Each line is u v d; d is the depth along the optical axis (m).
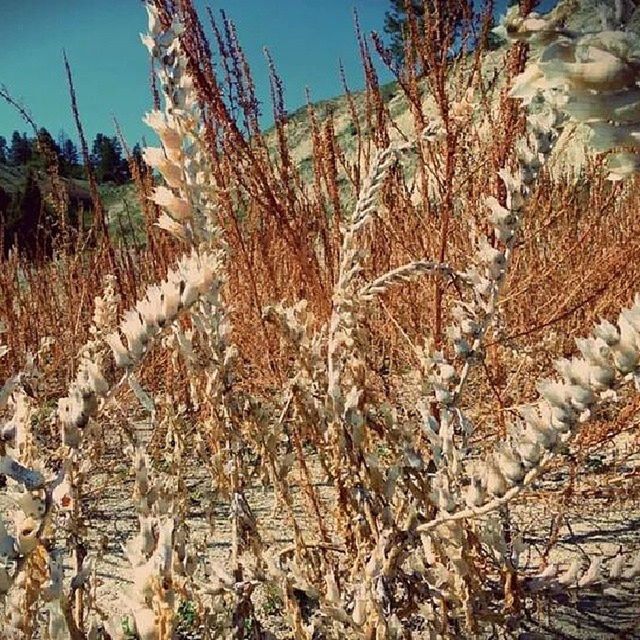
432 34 2.49
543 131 1.68
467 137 2.94
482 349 1.71
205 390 1.74
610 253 3.40
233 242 2.65
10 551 0.88
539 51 0.65
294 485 2.89
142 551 1.01
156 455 2.91
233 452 1.75
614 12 0.63
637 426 2.76
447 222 2.48
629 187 4.11
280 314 1.85
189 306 0.95
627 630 2.01
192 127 1.46
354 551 1.85
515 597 1.71
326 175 2.96
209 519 2.51
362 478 1.68
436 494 1.48
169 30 1.44
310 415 1.82
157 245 4.30
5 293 4.80
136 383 0.98
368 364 2.03
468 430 1.64
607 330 0.86
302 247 2.63
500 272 1.71
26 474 0.89
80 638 1.17
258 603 2.47
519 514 2.96
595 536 2.77
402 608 1.80
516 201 1.70
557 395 0.93
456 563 1.63
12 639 1.09
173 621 0.98
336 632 1.58
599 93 0.61
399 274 1.78
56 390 4.05
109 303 2.08
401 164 2.95
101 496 3.26
